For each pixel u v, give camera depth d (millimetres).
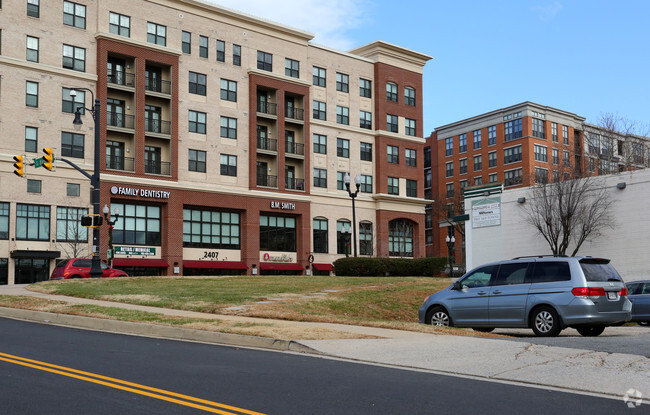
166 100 56094
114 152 53188
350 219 68562
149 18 55594
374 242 70000
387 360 10953
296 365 10500
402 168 73375
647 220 31562
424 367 10344
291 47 65250
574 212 34875
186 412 7039
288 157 64188
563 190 36938
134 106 53531
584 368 9836
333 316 17125
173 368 9969
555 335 14680
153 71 56188
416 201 73188
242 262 59969
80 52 51750
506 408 7508
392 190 72250
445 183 101875
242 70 61156
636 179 32281
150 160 55125
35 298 21922
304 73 66125
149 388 8273
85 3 52344
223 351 12180
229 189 58656
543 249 36094
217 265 57719
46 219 49031
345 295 24719
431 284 30188
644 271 31453
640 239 31734
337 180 68250
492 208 38188
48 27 50406
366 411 7258
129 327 15758
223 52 60125
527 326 15125
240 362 10750
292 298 22781
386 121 72688
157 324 15422
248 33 62031
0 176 47188
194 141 57312
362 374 9711
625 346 12141
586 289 14469
